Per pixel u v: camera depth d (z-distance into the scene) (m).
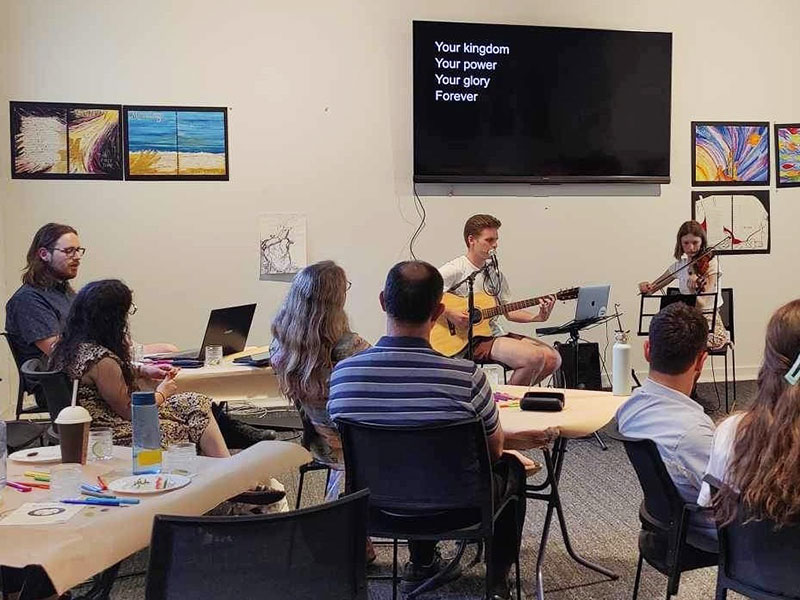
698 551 2.04
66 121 5.23
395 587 2.40
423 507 2.18
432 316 2.20
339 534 1.48
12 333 3.70
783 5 6.28
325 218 5.66
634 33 5.94
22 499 1.70
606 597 2.70
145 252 5.40
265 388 3.46
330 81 5.60
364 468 2.21
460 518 2.24
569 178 5.93
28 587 1.54
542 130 5.86
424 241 5.81
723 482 1.72
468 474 2.14
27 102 5.17
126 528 1.55
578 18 5.94
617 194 6.09
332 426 2.79
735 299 6.34
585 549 3.12
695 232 5.58
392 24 5.66
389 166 5.72
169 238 5.43
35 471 1.93
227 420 3.45
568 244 6.04
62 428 1.96
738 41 6.22
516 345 4.48
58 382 2.66
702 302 5.53
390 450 2.15
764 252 6.36
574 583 2.81
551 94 5.84
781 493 1.58
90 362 2.64
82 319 2.70
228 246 5.53
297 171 5.60
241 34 5.45
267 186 5.56
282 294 5.63
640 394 2.12
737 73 6.24
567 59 5.85
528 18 5.86
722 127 6.23
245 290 5.57
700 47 6.16
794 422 1.60
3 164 5.16
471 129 5.75
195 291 5.49
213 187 5.48
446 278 4.68
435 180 5.72
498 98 5.77
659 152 6.06
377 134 5.69
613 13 5.99
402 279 2.16
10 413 5.22
